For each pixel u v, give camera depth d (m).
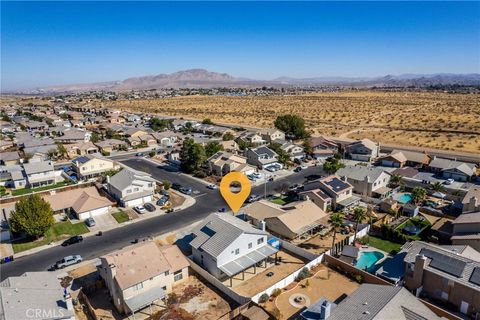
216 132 147.38
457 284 37.50
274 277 46.12
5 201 73.44
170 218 65.56
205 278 45.84
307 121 182.50
